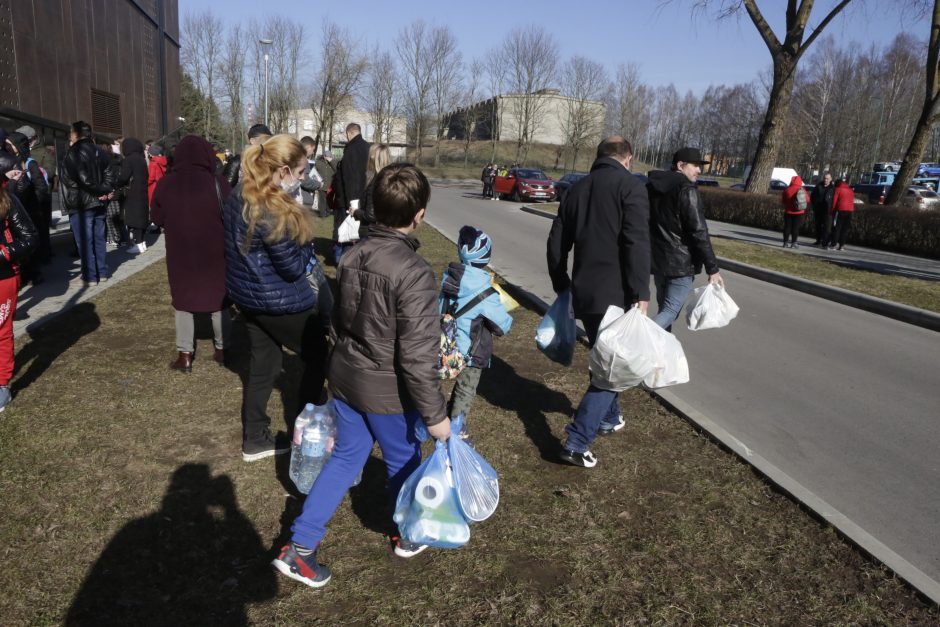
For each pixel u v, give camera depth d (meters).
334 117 52.28
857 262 13.61
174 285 4.87
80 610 2.55
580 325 7.00
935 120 20.20
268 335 3.65
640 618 2.65
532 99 59.03
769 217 21.33
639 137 70.69
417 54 55.28
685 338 7.19
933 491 3.90
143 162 10.48
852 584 2.91
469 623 2.58
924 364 6.52
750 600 2.78
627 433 4.41
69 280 8.23
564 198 4.11
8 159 5.24
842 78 53.88
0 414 4.15
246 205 3.24
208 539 3.03
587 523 3.30
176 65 22.55
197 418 4.27
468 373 3.88
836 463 4.23
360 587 2.76
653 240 4.60
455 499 2.64
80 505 3.22
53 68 12.53
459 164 67.50
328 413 3.09
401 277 2.42
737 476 3.85
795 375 6.02
